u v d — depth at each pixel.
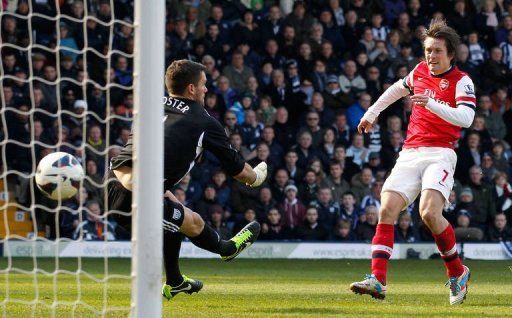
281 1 51.66
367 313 16.94
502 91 50.56
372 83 48.59
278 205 42.66
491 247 43.66
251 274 30.88
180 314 16.41
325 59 48.44
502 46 52.06
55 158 17.86
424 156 18.56
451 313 17.16
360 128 19.95
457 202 44.72
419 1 51.94
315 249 42.34
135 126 13.03
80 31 45.81
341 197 43.59
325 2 50.62
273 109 45.94
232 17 49.81
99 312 15.80
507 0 52.88
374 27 50.62
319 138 45.00
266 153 43.97
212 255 41.38
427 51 18.61
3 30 44.66
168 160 18.00
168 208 18.16
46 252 39.78
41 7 45.38
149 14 12.94
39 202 40.03
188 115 18.28
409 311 17.45
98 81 44.88
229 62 47.78
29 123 41.84
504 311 17.72
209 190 41.75
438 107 17.91
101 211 39.81
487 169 45.94
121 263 35.53
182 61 18.62
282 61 48.06
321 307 18.16
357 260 40.62
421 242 43.03
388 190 18.58
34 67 43.53
